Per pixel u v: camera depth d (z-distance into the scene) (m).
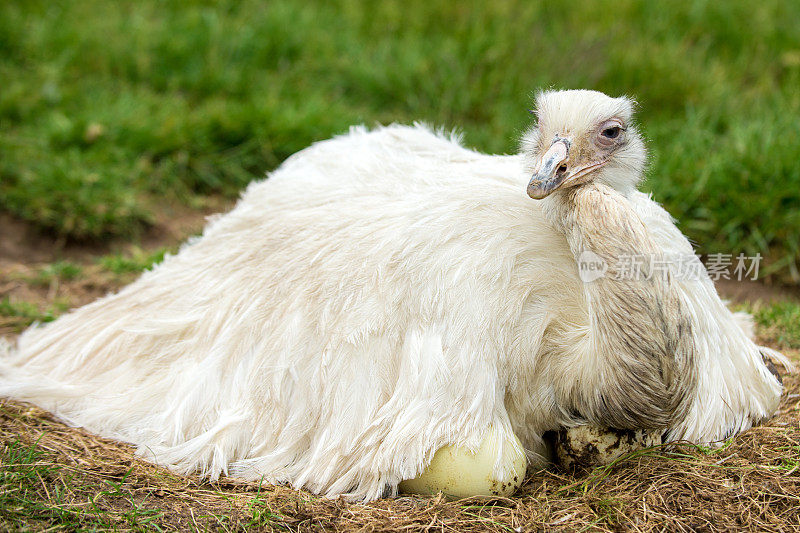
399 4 19.56
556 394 8.20
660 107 16.72
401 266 8.22
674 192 13.84
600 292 7.42
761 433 8.62
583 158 7.82
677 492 7.82
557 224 8.00
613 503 7.67
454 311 7.98
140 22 18.47
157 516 7.41
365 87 17.36
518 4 19.23
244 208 10.05
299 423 8.31
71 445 8.60
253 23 18.78
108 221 14.32
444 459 7.83
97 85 17.16
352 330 8.20
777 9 19.42
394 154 9.77
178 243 14.30
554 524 7.50
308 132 15.93
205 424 8.55
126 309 9.74
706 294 8.48
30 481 7.80
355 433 8.05
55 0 19.19
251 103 16.55
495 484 7.84
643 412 7.62
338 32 18.81
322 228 8.95
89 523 7.29
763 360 9.30
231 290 9.04
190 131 15.83
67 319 10.24
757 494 7.76
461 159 9.64
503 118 16.20
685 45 18.19
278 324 8.56
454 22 18.97
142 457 8.52
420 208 8.50
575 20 18.77
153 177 15.38
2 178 14.61
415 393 7.91
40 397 9.32
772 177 13.73
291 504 7.70
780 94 16.38
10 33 17.86
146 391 8.93
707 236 13.60
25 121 16.09
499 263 8.04
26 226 14.25
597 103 7.87
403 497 7.97
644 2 19.34
